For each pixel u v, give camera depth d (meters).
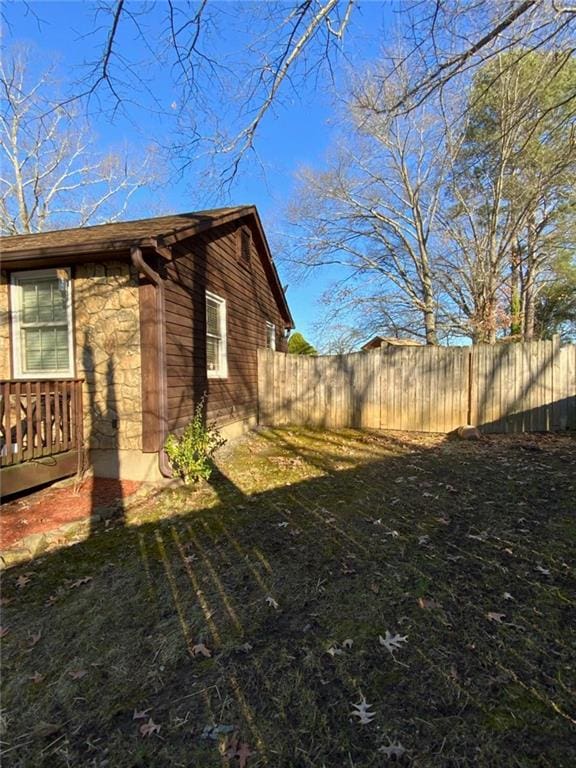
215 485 5.05
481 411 8.43
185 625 2.32
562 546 3.14
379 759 1.48
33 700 1.82
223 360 7.81
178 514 4.09
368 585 2.67
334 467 5.89
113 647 2.15
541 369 8.10
